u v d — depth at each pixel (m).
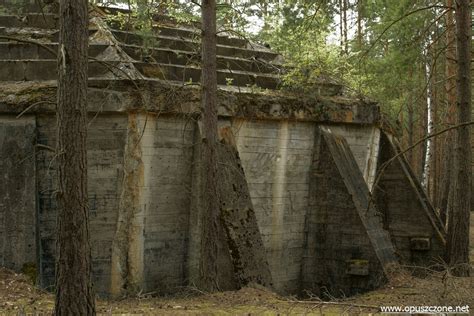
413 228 15.30
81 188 7.18
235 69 14.20
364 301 11.02
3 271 10.79
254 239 11.45
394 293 11.73
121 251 11.37
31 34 12.96
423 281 12.70
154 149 11.80
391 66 14.86
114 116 11.55
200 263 10.84
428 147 21.84
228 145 12.02
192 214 12.34
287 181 13.73
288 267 13.80
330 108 13.98
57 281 7.15
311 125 14.05
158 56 12.99
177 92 11.78
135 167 11.45
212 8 10.77
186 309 9.63
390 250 13.39
